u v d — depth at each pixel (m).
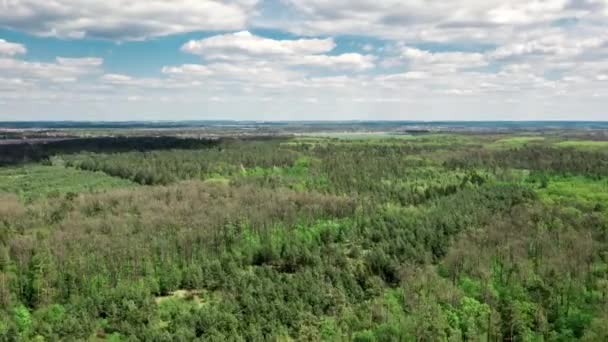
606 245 144.12
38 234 150.50
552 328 107.06
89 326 105.88
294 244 151.12
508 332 105.25
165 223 163.75
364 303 116.19
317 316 109.81
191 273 131.25
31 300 117.38
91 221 163.50
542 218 167.38
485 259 136.12
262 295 115.88
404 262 138.25
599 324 102.12
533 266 131.50
